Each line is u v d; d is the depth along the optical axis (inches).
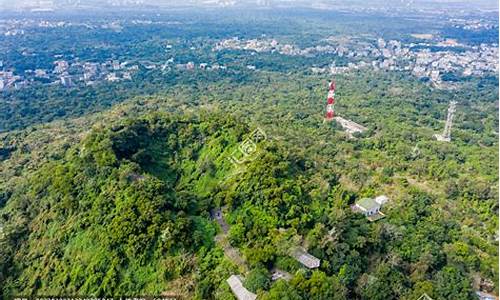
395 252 2640.3
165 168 3619.6
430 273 2554.1
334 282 2229.3
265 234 2645.2
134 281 2423.7
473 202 3828.7
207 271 2438.5
